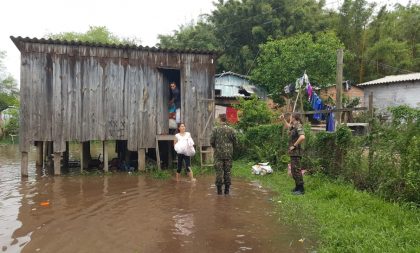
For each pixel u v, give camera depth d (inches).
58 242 218.2
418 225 216.7
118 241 219.8
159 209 292.4
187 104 520.1
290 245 210.4
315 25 1201.4
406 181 266.5
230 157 344.5
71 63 472.7
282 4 1225.4
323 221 246.4
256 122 669.9
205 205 304.2
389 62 1159.0
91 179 436.8
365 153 327.6
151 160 562.3
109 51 487.2
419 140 271.7
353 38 1178.0
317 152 396.8
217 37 1343.5
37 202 319.0
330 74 861.8
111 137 489.1
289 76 857.5
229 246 210.4
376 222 230.1
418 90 812.6
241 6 1245.1
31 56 458.3
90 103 480.4
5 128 1214.9
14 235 230.5
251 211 284.0
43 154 568.4
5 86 1440.7
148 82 505.7
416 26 1280.8
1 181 425.4
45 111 464.1
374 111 346.6
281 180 400.2
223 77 1021.8
